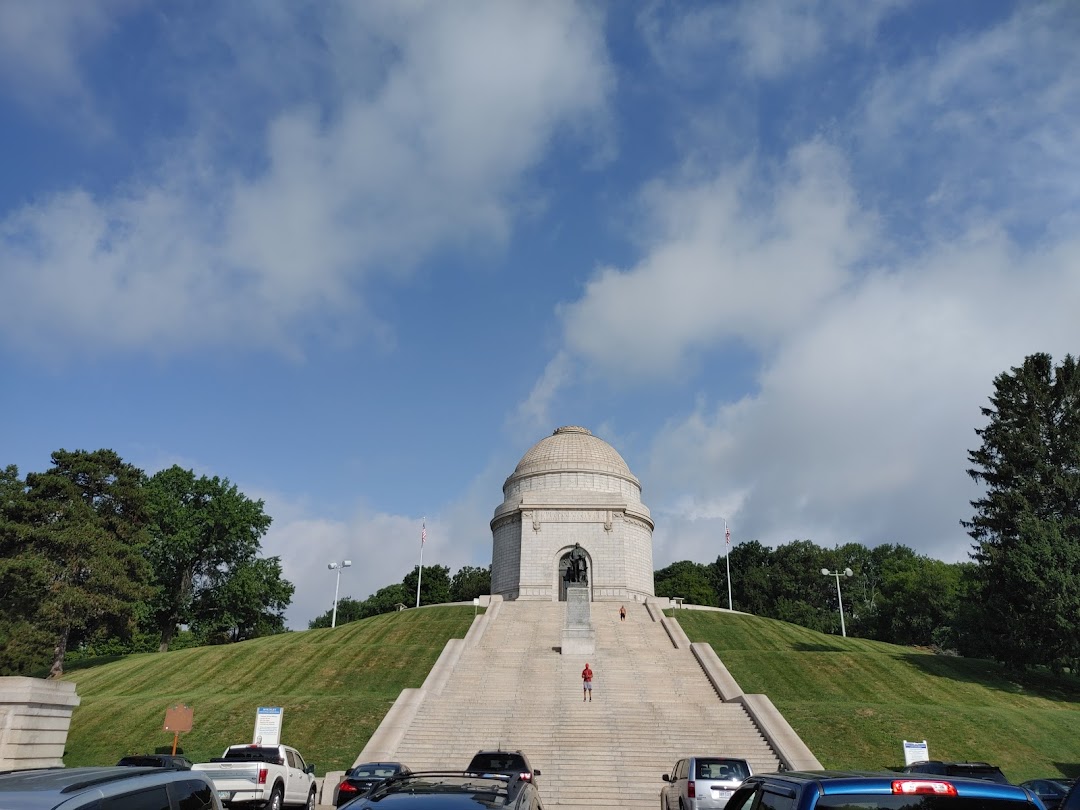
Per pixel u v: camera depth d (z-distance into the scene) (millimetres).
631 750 37406
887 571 130500
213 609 88250
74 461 66500
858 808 7344
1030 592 54469
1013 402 62250
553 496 91000
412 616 74312
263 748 28547
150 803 9336
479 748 38062
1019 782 35875
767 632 70312
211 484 88562
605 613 70812
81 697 53969
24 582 58406
